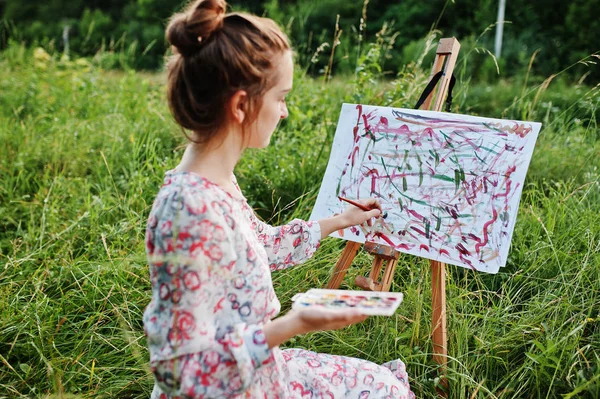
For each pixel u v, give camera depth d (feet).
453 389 6.42
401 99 10.82
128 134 13.78
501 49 36.06
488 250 6.11
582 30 36.58
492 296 8.05
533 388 6.44
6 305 7.68
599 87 10.85
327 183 7.19
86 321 7.52
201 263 4.31
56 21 63.26
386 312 4.21
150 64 42.16
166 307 4.34
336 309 4.30
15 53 26.99
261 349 4.32
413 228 6.52
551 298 7.36
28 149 13.03
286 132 13.37
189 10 4.49
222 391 4.33
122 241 9.38
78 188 11.58
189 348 4.28
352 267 8.51
